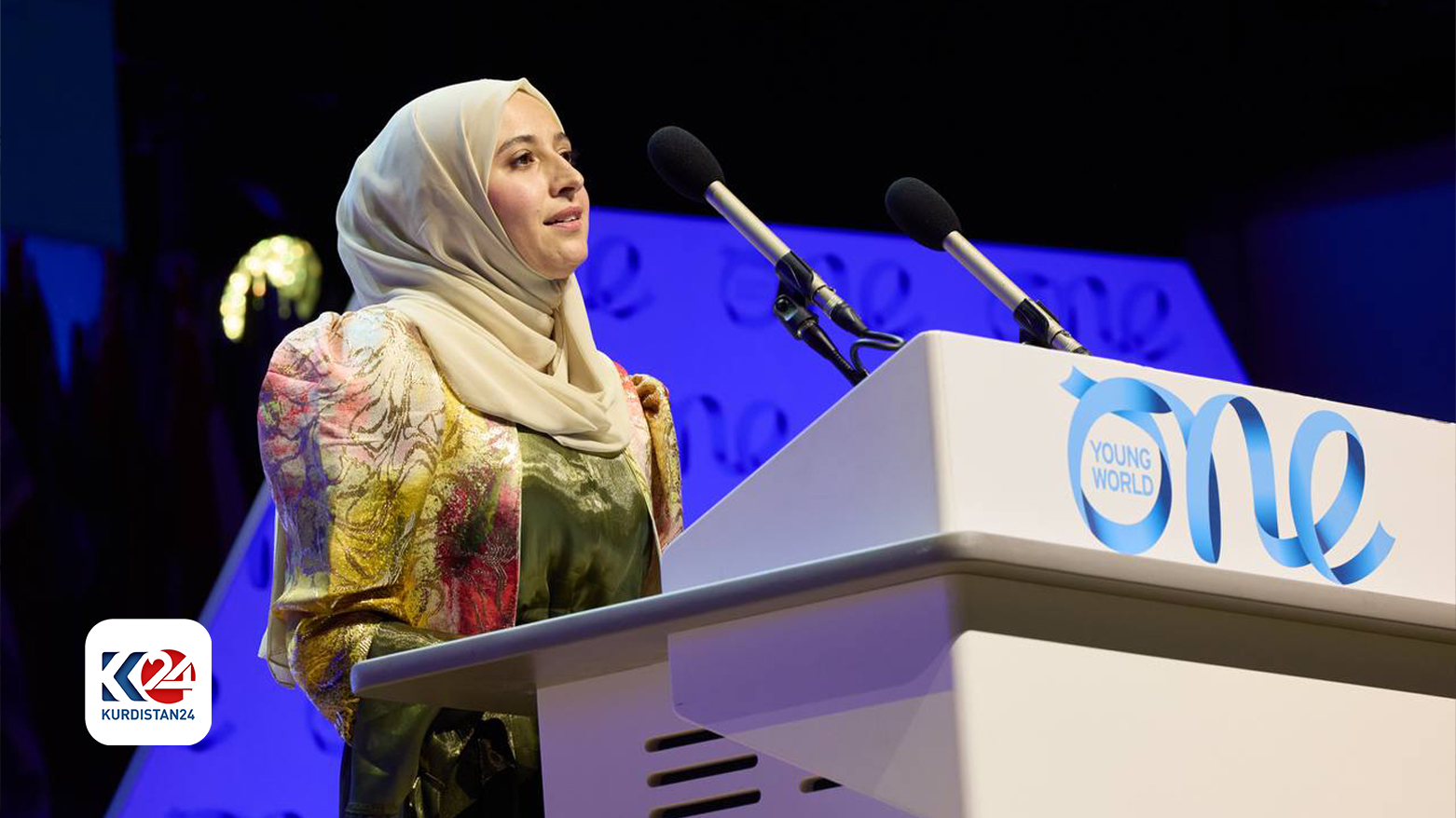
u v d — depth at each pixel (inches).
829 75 402.6
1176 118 435.8
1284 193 447.8
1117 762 94.6
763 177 402.3
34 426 338.6
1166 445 102.1
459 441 162.2
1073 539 95.9
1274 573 104.4
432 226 176.6
